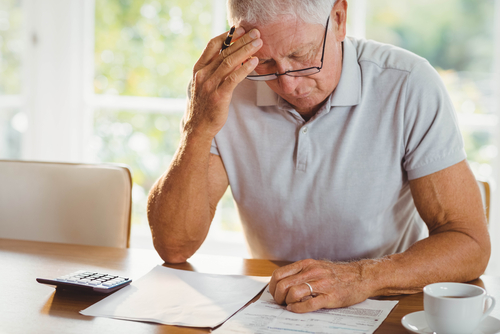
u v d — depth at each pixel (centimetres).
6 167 153
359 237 126
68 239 149
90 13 316
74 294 95
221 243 296
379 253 129
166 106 309
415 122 116
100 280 97
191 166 118
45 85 317
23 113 318
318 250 131
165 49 308
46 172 151
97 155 322
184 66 307
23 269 110
